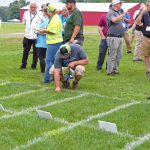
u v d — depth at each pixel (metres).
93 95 8.48
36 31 10.66
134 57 14.16
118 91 9.00
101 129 6.19
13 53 16.50
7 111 7.12
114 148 5.45
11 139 5.75
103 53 11.95
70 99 8.06
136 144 5.63
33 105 7.55
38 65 12.82
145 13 10.67
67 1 9.34
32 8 11.87
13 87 9.14
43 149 5.38
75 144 5.57
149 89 9.33
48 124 6.39
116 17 10.66
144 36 10.80
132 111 7.20
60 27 9.48
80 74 8.84
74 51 8.76
